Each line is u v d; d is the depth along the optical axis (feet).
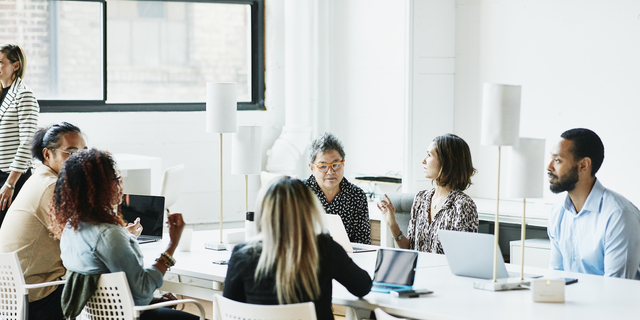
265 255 7.75
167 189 16.14
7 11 18.30
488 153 18.43
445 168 11.68
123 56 19.89
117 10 19.71
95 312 9.40
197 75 21.02
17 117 15.10
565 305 8.15
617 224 9.92
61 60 19.02
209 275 9.91
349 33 21.24
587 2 16.48
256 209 7.92
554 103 17.19
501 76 18.12
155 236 12.80
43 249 10.73
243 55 21.66
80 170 9.26
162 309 10.12
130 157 18.37
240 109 21.53
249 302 7.94
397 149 20.07
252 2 21.57
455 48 18.93
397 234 12.29
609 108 16.22
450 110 18.90
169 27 20.51
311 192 7.89
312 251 7.73
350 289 8.22
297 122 21.24
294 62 21.07
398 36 19.88
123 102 19.94
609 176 16.31
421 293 8.64
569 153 10.16
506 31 17.94
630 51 15.81
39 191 10.71
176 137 20.39
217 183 21.08
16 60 15.20
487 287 8.89
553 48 17.12
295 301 7.80
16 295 10.16
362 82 20.95
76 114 18.93
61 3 18.93
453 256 9.67
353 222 13.07
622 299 8.43
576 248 10.57
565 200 10.73
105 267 9.31
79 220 9.23
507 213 16.33
